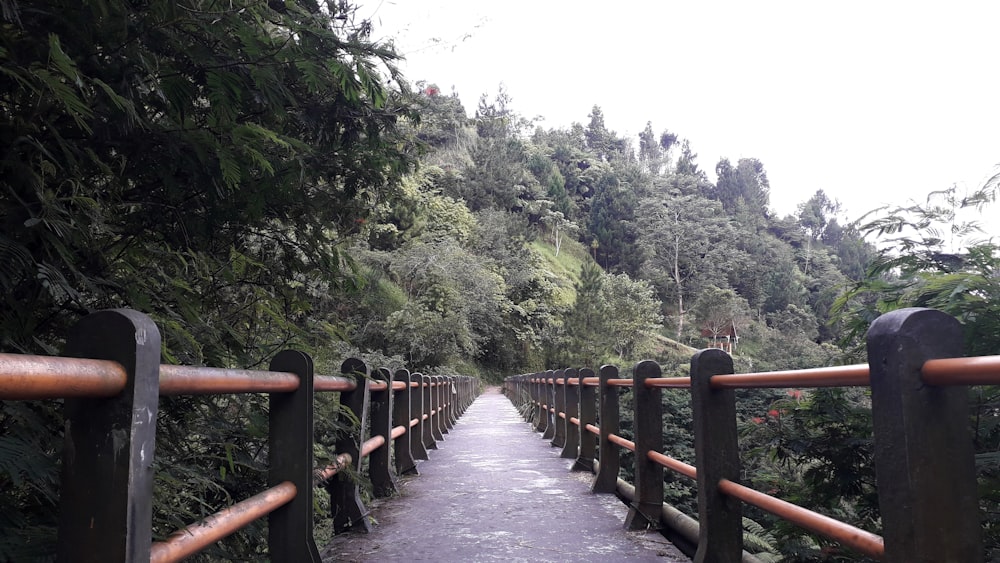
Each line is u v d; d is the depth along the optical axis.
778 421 3.83
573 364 29.62
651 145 153.00
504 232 49.72
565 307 48.38
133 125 2.12
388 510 4.56
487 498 5.02
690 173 126.44
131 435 1.26
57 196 2.10
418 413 7.61
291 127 3.35
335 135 3.22
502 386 37.47
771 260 93.38
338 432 3.87
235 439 2.84
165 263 2.78
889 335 1.43
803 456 3.72
